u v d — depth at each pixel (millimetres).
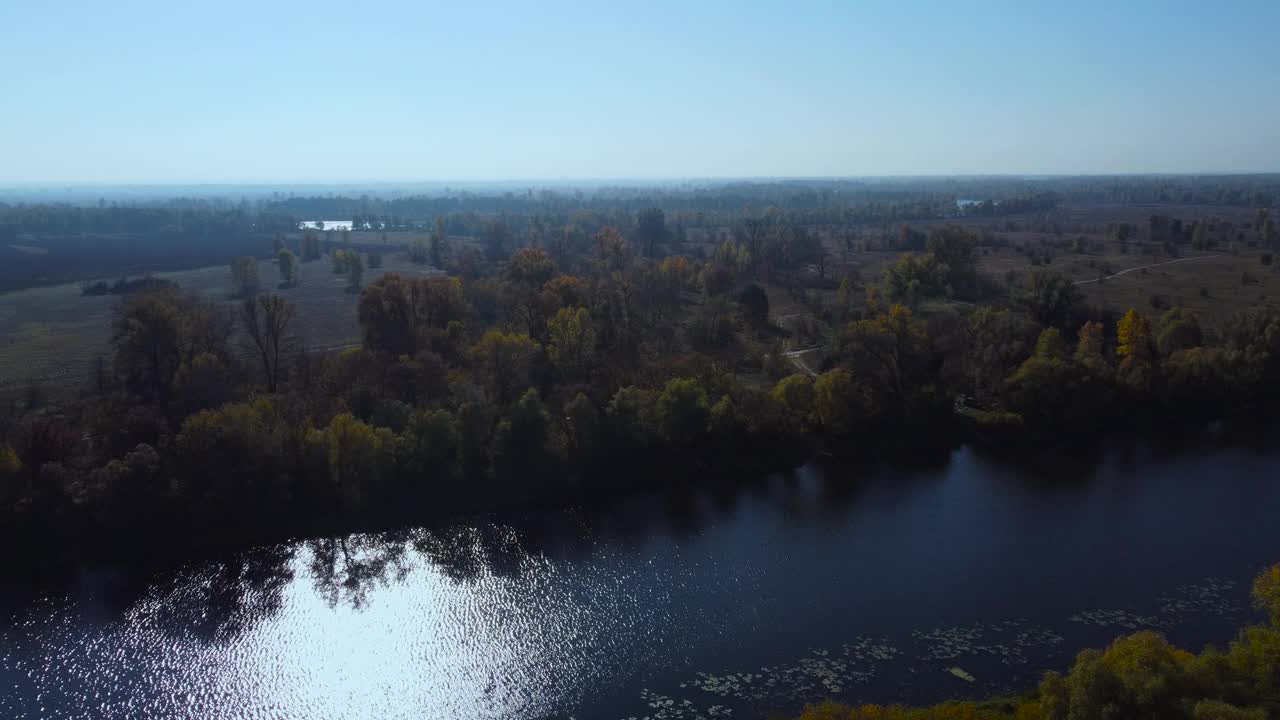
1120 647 53500
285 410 108062
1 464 90875
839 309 180000
